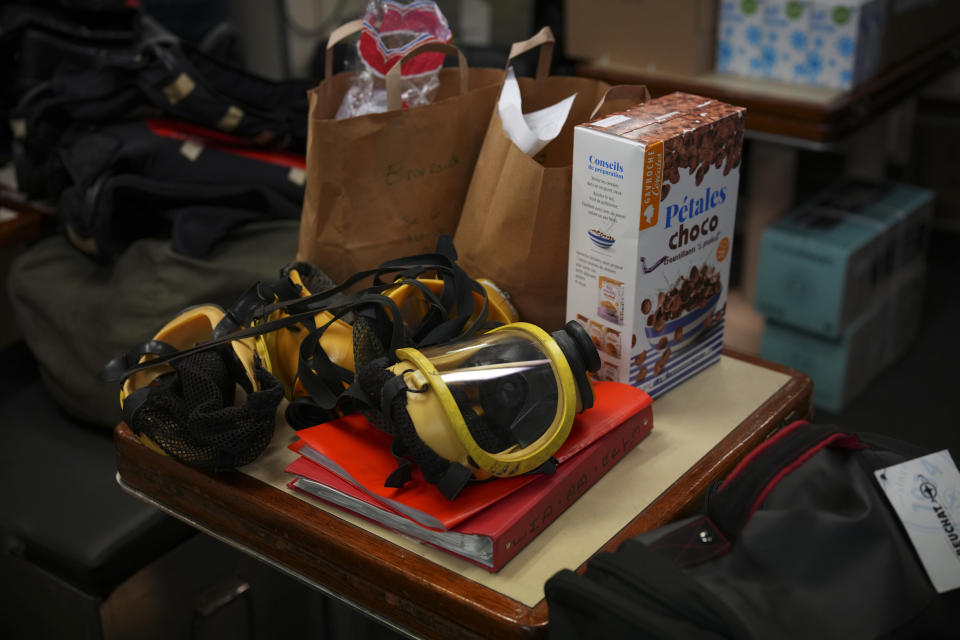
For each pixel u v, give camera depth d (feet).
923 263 9.00
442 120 3.90
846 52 7.16
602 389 3.49
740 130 3.49
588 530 3.05
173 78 5.32
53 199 5.89
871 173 9.73
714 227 3.59
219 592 4.76
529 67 8.79
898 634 2.66
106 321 5.06
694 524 2.84
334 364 3.34
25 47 5.88
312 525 3.14
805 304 7.87
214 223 5.16
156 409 3.29
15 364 6.10
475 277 3.86
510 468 2.92
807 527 2.74
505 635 2.73
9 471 5.00
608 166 3.22
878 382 8.63
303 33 10.20
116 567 4.45
